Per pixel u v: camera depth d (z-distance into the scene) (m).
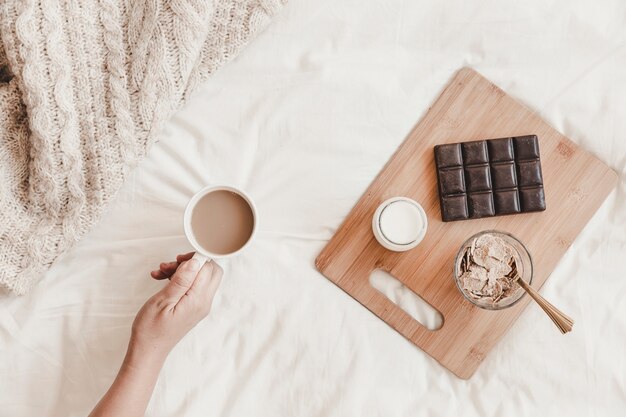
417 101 0.91
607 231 0.92
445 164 0.88
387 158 0.91
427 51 0.91
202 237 0.80
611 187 0.92
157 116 0.85
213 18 0.85
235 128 0.90
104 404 0.77
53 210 0.86
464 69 0.91
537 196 0.89
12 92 0.83
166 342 0.79
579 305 0.92
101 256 0.89
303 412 0.90
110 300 0.89
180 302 0.77
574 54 0.92
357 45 0.91
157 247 0.89
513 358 0.92
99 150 0.84
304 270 0.91
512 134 0.91
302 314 0.90
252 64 0.90
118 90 0.84
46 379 0.88
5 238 0.84
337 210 0.91
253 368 0.90
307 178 0.90
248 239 0.80
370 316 0.91
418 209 0.86
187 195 0.89
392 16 0.91
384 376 0.91
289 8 0.90
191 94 0.88
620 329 0.92
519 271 0.86
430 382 0.92
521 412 0.92
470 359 0.91
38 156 0.83
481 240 0.85
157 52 0.83
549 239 0.91
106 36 0.83
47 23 0.80
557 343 0.92
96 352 0.89
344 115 0.90
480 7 0.91
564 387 0.92
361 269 0.90
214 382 0.90
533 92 0.92
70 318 0.89
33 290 0.88
